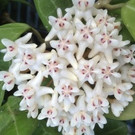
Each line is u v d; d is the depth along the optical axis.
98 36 0.14
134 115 0.17
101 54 0.15
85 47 0.15
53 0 0.17
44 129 0.18
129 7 0.16
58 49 0.14
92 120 0.16
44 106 0.16
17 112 0.17
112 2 0.18
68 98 0.15
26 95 0.15
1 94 0.17
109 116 0.17
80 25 0.14
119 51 0.15
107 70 0.15
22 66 0.15
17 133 0.17
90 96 0.15
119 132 0.20
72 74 0.15
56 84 0.15
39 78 0.15
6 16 0.24
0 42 0.16
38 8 0.17
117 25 0.16
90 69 0.14
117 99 0.16
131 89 0.17
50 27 0.17
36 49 0.15
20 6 0.27
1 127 0.17
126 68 0.16
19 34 0.16
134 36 0.15
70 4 0.17
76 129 0.17
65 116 0.16
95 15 0.15
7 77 0.16
